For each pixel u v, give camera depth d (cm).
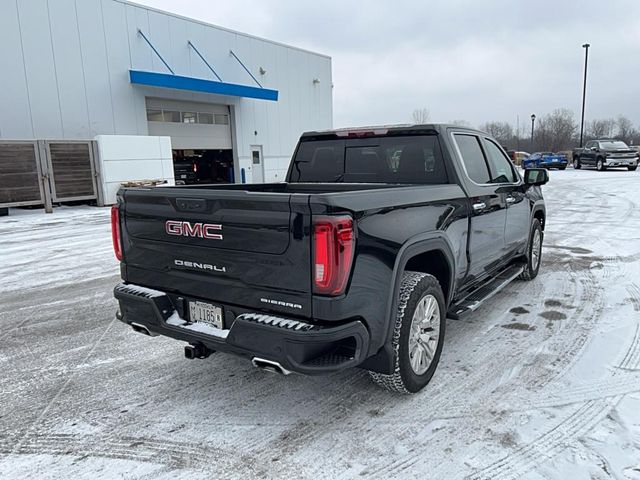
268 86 2531
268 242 249
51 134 1644
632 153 2869
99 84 1764
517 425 276
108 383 344
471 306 379
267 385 337
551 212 1215
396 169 409
